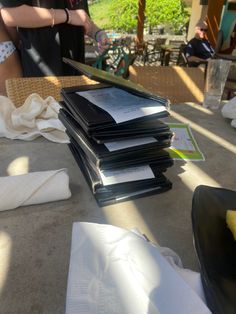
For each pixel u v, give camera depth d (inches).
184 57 170.7
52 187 24.6
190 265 19.6
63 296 17.0
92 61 87.1
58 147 35.4
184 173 31.3
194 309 13.8
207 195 22.1
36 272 18.5
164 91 63.1
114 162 24.8
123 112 24.9
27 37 55.7
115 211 24.8
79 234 17.9
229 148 37.8
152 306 14.0
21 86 49.6
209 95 52.8
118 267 15.8
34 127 38.8
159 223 23.7
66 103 29.0
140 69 60.9
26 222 22.7
